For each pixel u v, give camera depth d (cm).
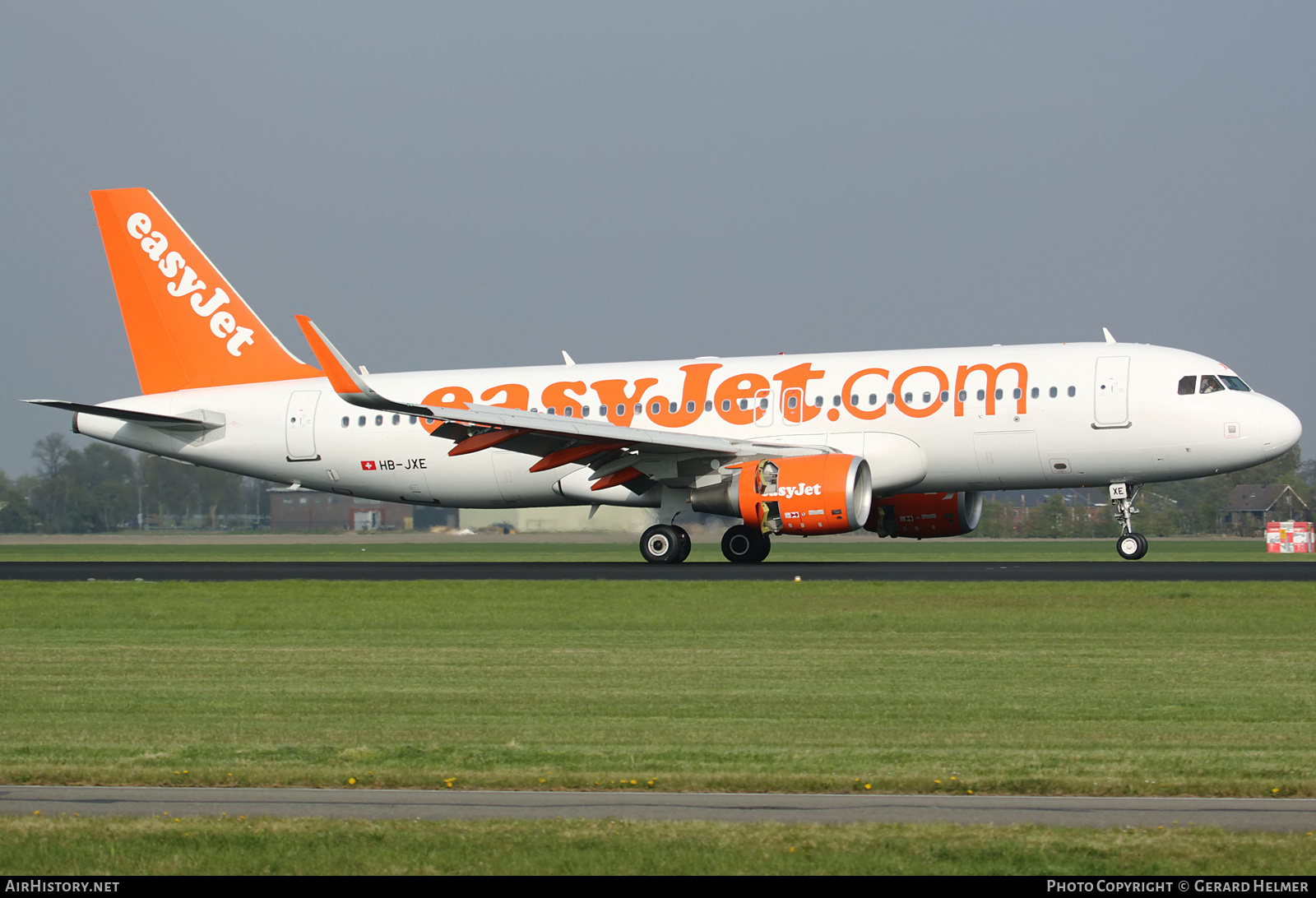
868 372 12962
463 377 14575
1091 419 12206
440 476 14462
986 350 12850
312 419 14762
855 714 5275
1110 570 11731
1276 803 3838
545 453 13338
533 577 11800
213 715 5384
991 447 12462
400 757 4484
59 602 10125
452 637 7844
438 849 3356
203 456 15162
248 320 15275
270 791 4059
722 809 3784
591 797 3956
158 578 12644
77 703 5694
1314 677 6081
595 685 6044
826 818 3672
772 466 12244
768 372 13350
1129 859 3238
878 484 12669
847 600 9212
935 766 4272
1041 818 3659
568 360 14712
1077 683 5956
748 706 5459
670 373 13738
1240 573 11131
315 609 9444
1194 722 5038
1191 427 12031
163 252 15300
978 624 8044
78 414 15450
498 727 5084
